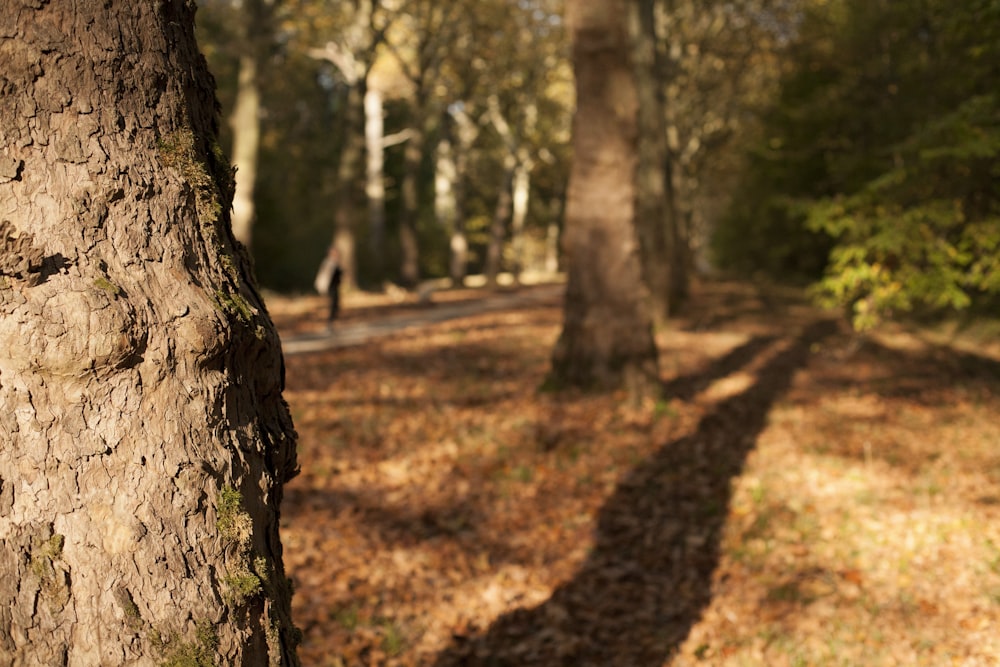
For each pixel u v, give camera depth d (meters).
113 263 1.55
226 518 1.61
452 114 36.62
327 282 15.80
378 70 32.62
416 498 7.11
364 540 6.18
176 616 1.51
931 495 6.95
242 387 1.78
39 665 1.45
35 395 1.48
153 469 1.53
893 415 10.26
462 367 13.07
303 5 24.48
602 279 10.58
